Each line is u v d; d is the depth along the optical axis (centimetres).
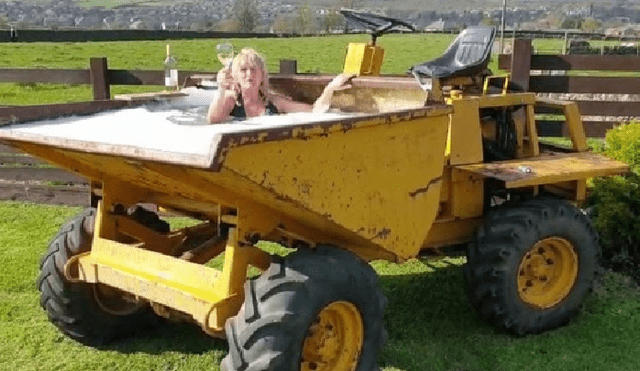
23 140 379
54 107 823
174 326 504
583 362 450
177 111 454
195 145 329
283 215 370
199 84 503
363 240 378
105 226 433
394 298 548
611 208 598
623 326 503
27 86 1939
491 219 469
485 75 513
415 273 605
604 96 1108
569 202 502
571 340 480
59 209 851
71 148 349
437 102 407
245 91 413
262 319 338
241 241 360
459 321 506
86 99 1736
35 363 452
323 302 352
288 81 505
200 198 383
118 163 365
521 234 459
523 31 2934
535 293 490
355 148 353
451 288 568
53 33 2659
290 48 3012
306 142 328
